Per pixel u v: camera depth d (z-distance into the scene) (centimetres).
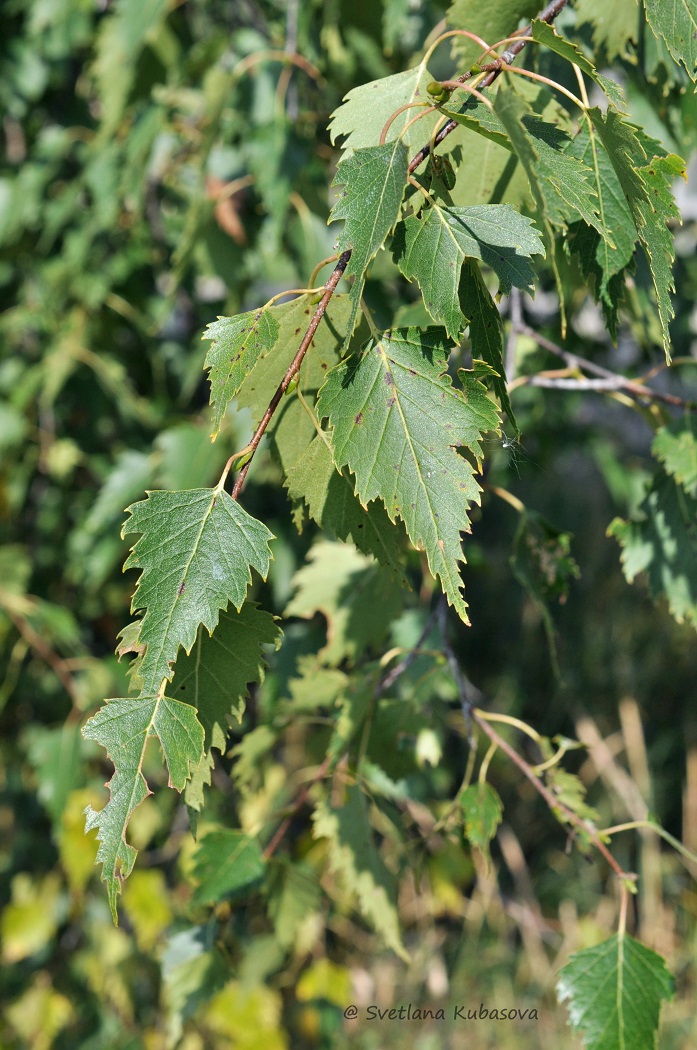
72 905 163
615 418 192
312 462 84
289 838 154
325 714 110
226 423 123
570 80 91
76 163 169
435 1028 193
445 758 177
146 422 154
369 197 79
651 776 230
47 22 153
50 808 141
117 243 157
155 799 159
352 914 200
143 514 79
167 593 79
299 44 121
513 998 196
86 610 170
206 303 161
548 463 175
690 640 240
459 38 89
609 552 251
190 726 79
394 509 80
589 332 148
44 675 168
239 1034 150
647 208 81
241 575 79
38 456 164
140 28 123
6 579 150
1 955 172
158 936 159
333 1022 160
